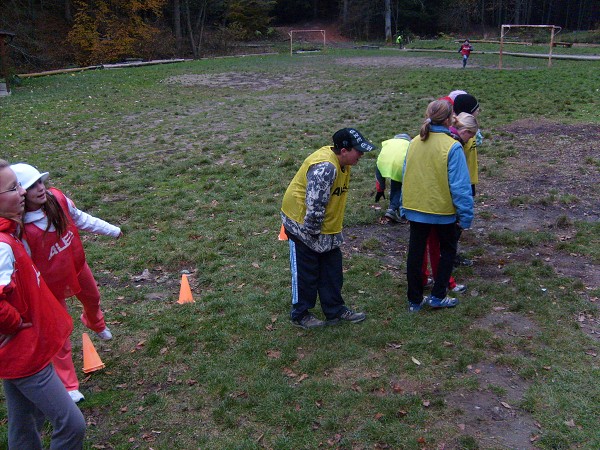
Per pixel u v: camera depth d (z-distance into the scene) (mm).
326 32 61281
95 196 8328
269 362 4090
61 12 44094
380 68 26641
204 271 5727
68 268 3256
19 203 2662
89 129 13719
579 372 3812
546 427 3322
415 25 60781
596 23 54562
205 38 46375
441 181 4355
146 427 3494
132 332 4598
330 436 3336
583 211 7082
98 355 4188
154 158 10617
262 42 53844
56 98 19078
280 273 5586
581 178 8367
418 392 3703
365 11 59094
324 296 4512
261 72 26469
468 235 6438
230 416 3529
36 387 2658
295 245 4383
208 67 29703
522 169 8953
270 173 9141
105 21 39312
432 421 3414
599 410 3439
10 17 39500
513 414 3455
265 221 7055
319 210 4117
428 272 5504
